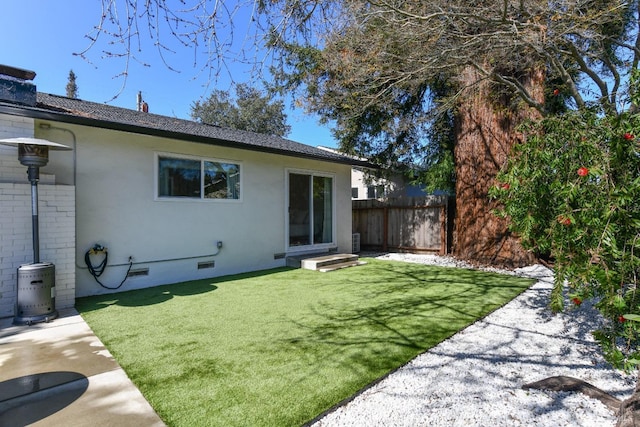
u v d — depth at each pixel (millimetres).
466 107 8766
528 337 3973
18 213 4879
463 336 4000
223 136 8383
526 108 7258
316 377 2957
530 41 4348
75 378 2959
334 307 5137
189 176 7262
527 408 2535
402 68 5672
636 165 2230
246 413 2439
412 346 3652
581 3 4180
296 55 8477
